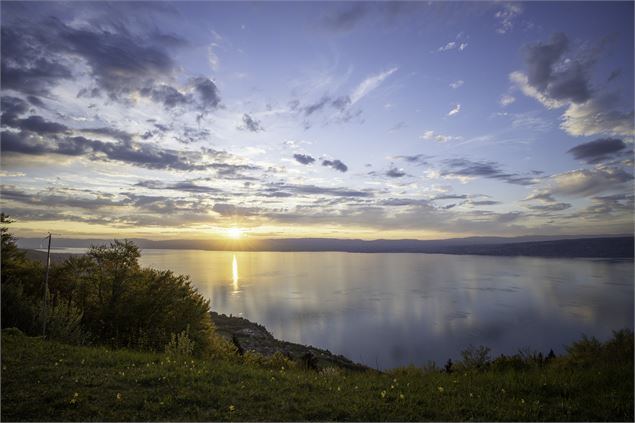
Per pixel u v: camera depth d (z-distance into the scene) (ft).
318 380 38.55
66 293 92.68
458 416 27.58
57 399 28.37
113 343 77.71
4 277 84.12
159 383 33.47
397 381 39.32
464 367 56.70
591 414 27.94
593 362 52.44
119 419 25.80
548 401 31.55
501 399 31.96
